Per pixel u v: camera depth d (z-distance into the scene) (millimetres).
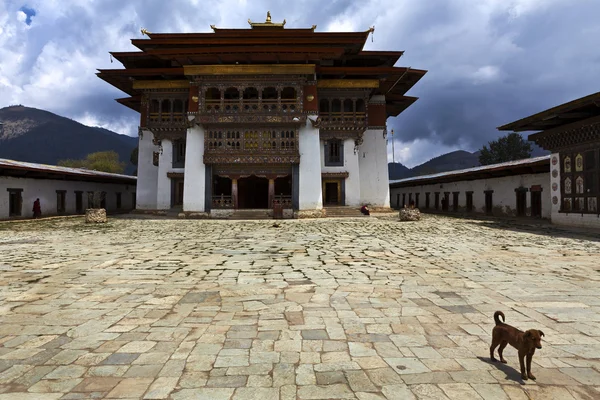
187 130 26812
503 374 3529
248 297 6160
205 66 25406
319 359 3873
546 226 18500
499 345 3854
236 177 26906
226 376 3527
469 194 30797
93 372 3623
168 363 3807
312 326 4832
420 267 8453
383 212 31406
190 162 26688
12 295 6320
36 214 25812
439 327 4766
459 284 6891
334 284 6934
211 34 29031
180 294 6359
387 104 36062
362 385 3334
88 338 4484
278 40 29047
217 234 15883
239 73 25594
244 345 4250
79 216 28922
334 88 28797
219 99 27328
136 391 3260
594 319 4988
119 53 29672
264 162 26406
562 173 18641
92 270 8273
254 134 26547
